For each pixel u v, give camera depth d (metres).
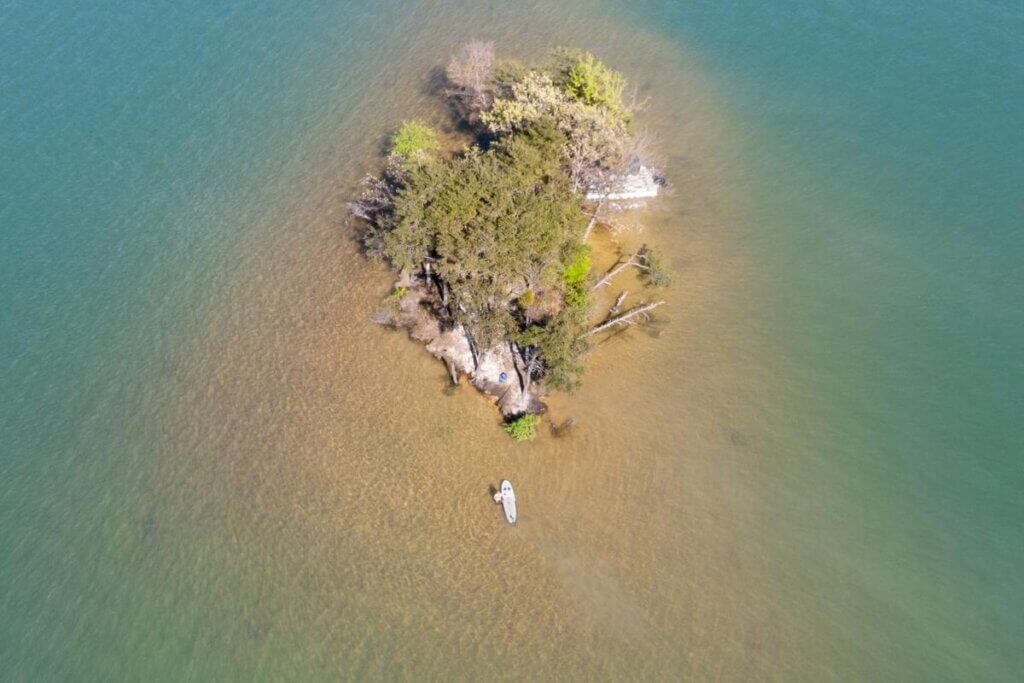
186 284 80.38
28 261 83.00
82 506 63.12
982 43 109.88
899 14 116.75
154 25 118.75
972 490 62.38
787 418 67.44
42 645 55.75
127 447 66.94
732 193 88.81
